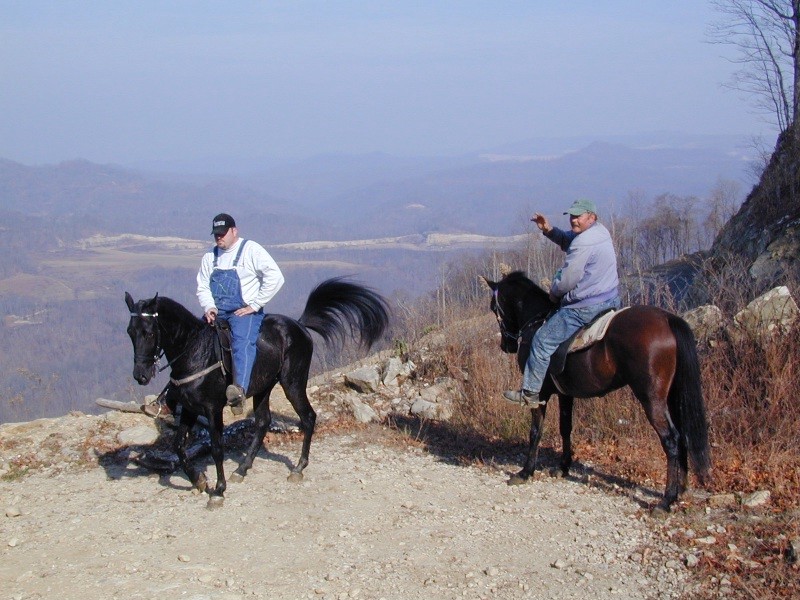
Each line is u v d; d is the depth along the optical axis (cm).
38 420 952
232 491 736
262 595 532
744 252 1625
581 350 684
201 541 623
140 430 895
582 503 689
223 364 706
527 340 753
